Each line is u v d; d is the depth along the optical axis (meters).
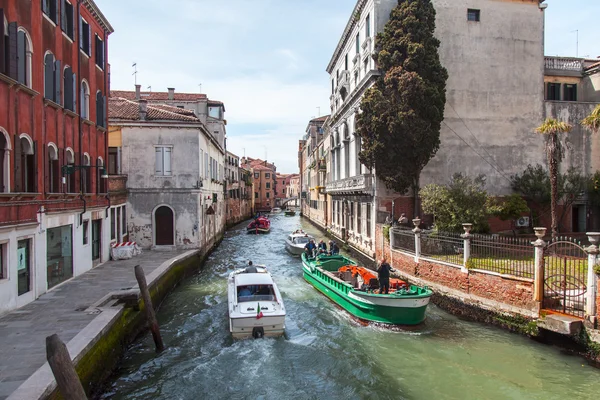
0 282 9.18
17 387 5.93
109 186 17.73
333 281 13.52
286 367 8.98
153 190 20.47
